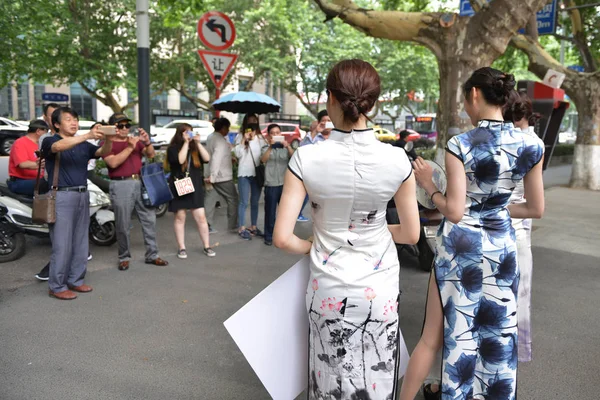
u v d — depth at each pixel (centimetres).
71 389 314
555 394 313
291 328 214
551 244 712
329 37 2747
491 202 231
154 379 328
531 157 229
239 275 553
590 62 1480
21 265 580
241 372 339
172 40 2119
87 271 556
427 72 3175
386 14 754
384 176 185
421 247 563
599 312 457
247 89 2548
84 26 1798
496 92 225
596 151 1295
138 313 439
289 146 686
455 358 239
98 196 654
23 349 367
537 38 1263
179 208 602
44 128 590
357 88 181
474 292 236
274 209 672
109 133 427
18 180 598
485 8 691
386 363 198
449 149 229
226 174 720
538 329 416
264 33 2341
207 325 416
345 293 191
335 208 189
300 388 220
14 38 1591
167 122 3281
